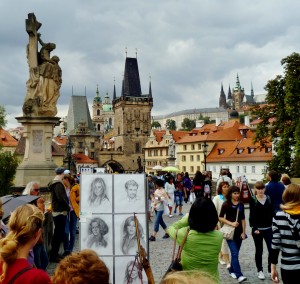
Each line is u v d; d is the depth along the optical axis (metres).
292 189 7.87
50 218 13.88
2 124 61.97
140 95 189.50
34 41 24.19
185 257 7.01
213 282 2.81
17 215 5.51
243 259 15.89
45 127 24.08
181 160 139.00
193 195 38.44
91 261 3.91
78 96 185.12
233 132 128.50
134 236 10.77
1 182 50.25
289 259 7.75
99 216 10.85
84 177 11.05
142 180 11.00
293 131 57.94
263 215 12.98
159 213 20.39
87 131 174.00
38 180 23.55
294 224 7.66
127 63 189.62
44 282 4.98
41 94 23.84
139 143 186.38
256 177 105.69
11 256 5.13
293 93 56.91
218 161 117.88
